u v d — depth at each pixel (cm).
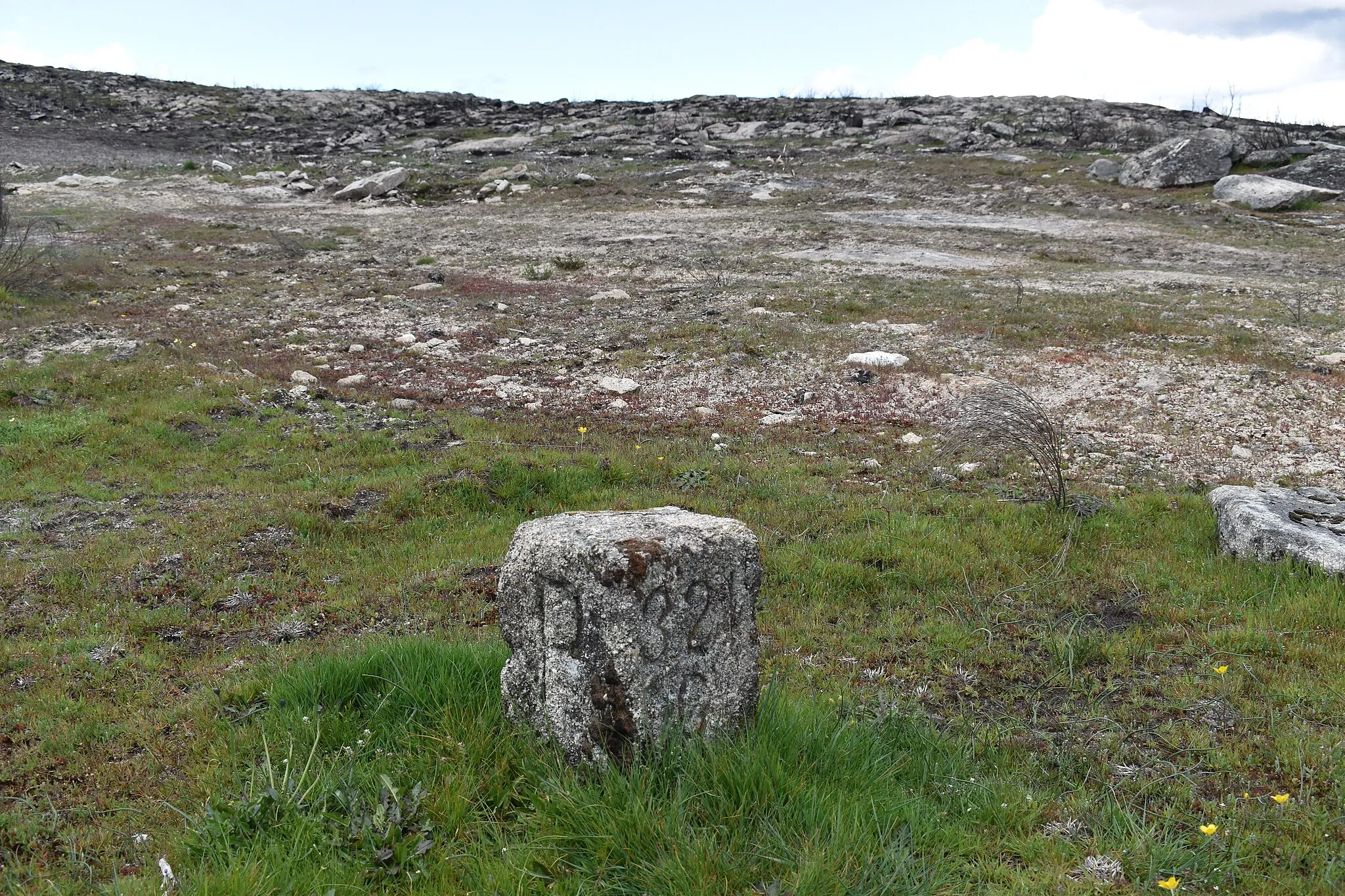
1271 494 753
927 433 1066
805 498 827
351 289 1814
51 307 1556
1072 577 682
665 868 325
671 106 5041
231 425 1036
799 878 317
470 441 1004
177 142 4144
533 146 4184
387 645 499
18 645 573
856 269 2022
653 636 371
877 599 650
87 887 350
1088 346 1353
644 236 2464
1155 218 2681
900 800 378
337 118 4872
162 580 672
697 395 1224
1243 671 532
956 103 4781
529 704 402
